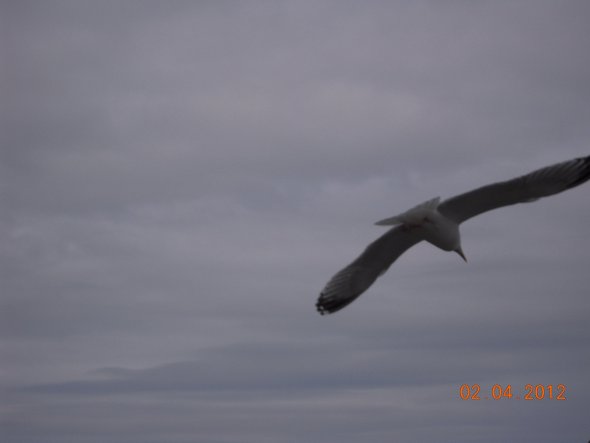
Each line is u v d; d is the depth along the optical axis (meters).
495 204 11.03
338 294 12.23
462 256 11.14
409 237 11.63
